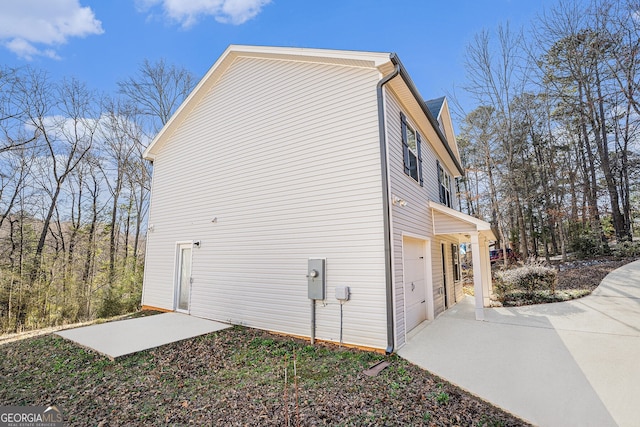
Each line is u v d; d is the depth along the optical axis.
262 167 7.30
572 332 6.04
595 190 17.05
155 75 18.59
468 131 19.05
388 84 6.22
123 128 17.38
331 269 5.95
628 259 13.83
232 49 7.84
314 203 6.36
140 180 17.88
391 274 5.32
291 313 6.38
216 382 4.13
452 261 10.78
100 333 6.44
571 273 13.11
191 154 9.05
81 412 3.37
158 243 9.65
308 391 3.78
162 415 3.29
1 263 11.77
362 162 5.89
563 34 14.76
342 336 5.66
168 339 6.00
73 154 15.41
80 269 12.99
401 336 5.52
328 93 6.50
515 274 10.08
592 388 3.75
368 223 5.66
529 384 3.92
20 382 4.17
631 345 5.17
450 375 4.23
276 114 7.21
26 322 10.18
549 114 18.00
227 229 7.79
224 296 7.60
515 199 16.75
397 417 3.19
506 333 6.11
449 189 12.68
